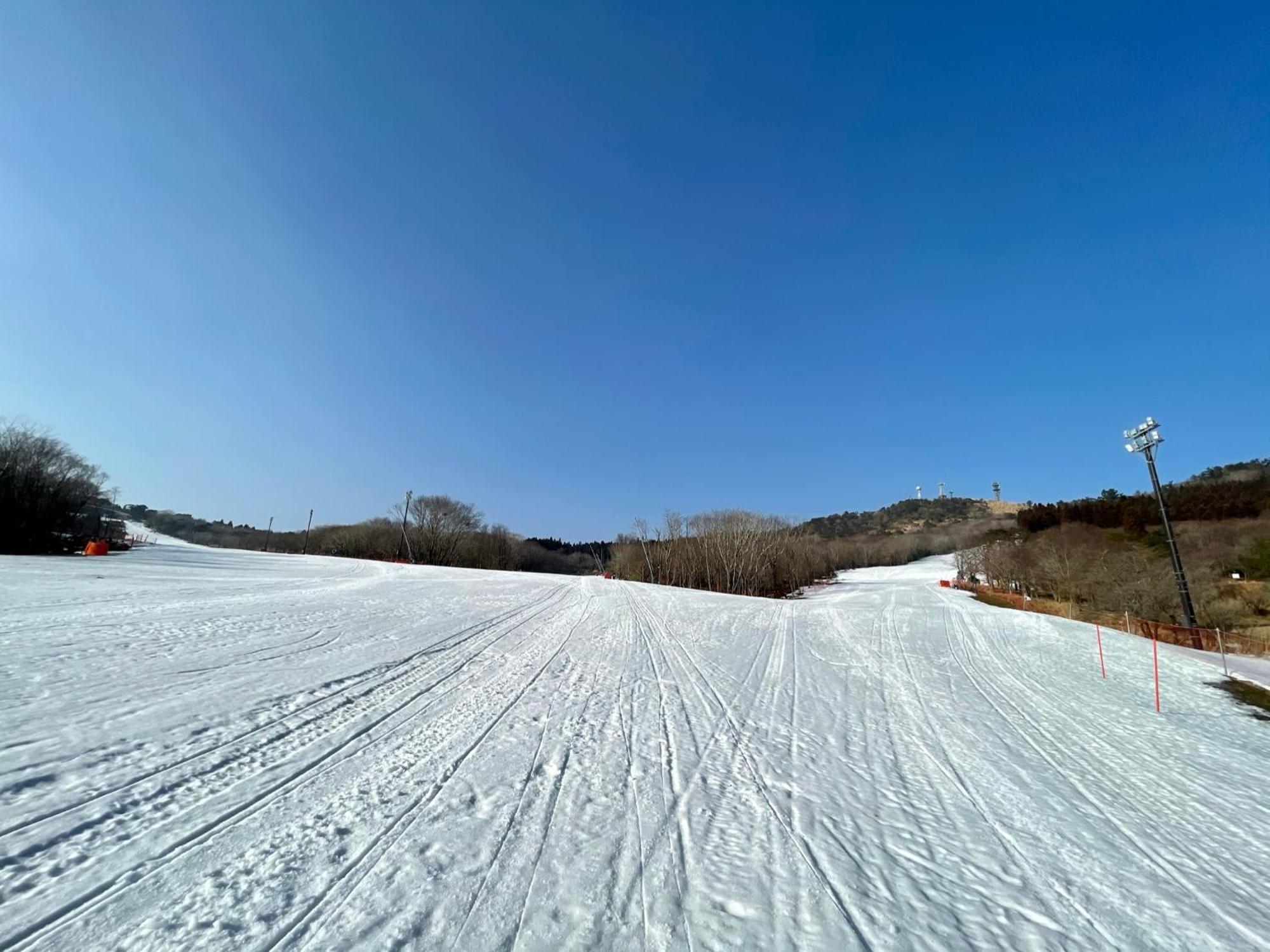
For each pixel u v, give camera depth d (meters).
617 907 3.07
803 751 6.10
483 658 9.57
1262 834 4.97
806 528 109.62
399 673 8.02
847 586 67.25
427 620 13.59
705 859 3.68
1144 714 9.55
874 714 8.06
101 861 3.12
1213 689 12.16
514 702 6.99
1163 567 33.75
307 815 3.81
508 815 4.05
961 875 3.80
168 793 3.97
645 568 64.56
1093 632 20.19
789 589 58.16
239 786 4.16
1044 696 10.30
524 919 2.89
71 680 6.38
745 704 7.99
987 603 33.69
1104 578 36.12
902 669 11.90
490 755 5.15
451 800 4.20
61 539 40.12
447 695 7.08
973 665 13.03
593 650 11.30
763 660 11.67
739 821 4.29
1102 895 3.71
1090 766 6.48
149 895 2.85
